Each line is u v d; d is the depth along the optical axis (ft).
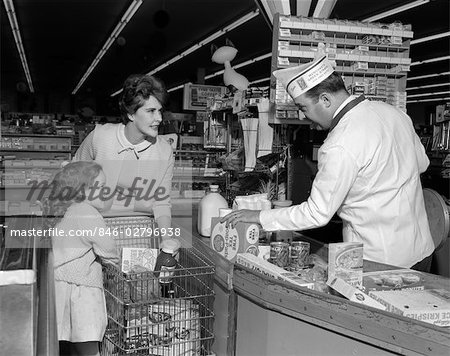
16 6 41.50
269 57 60.70
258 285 5.94
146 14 42.93
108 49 61.41
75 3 40.47
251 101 10.63
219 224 7.41
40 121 36.58
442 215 8.68
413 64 54.13
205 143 14.90
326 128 7.32
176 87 94.68
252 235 6.98
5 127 30.53
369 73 10.52
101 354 7.27
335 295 5.42
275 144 10.59
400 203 7.09
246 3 38.04
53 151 26.58
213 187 8.63
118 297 6.77
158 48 40.32
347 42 10.19
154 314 6.64
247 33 48.75
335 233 10.68
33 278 4.03
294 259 6.70
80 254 6.84
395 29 10.36
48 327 4.53
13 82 93.04
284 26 9.66
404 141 7.26
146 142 7.66
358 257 5.58
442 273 12.29
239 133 12.55
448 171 17.65
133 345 6.59
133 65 74.08
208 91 23.34
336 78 6.98
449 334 4.33
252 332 6.19
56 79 94.17
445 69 56.85
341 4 35.47
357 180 6.93
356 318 4.92
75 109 105.91
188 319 6.68
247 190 11.25
